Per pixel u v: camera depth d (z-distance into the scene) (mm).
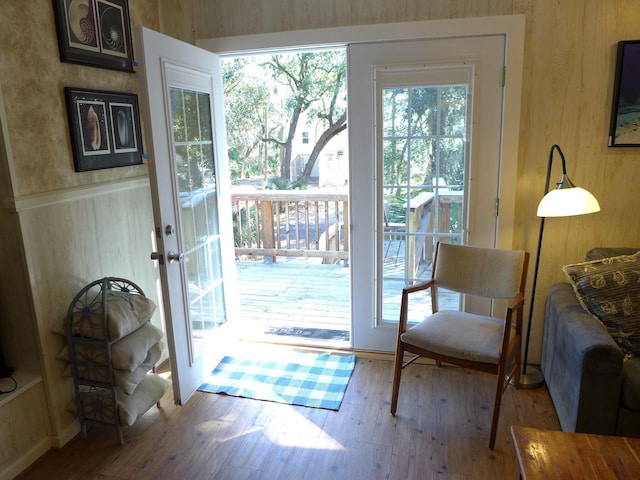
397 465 2029
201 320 2738
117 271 2512
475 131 2582
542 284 2705
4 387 2018
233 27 2758
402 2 2521
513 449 2105
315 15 2633
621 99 2371
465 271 2438
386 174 2758
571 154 2527
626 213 2523
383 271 2904
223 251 2939
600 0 2332
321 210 6117
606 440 1459
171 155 2303
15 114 1898
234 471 2021
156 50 2158
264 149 6980
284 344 3180
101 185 2342
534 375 2648
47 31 2035
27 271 1978
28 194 1965
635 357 2057
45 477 2008
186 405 2520
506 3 2422
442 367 2855
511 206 2611
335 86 6445
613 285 2133
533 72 2473
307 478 1969
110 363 2080
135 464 2078
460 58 2518
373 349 3020
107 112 2389
